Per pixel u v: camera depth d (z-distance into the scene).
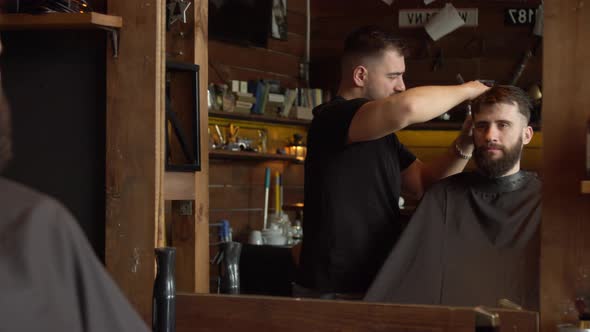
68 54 1.71
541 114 1.42
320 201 1.77
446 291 1.62
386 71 1.85
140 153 1.67
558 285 1.42
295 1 4.50
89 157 1.71
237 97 3.94
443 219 1.66
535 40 4.11
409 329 1.56
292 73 4.47
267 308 1.64
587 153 1.38
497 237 1.57
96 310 0.63
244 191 3.97
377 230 1.74
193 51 1.88
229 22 3.96
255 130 4.12
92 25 1.65
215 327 1.68
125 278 1.68
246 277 1.85
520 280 1.54
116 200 1.68
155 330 1.54
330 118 1.77
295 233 3.83
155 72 1.66
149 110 1.67
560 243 1.42
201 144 1.92
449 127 3.67
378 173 1.75
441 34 4.22
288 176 4.28
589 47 1.39
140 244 1.67
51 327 0.59
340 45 4.45
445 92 1.67
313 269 1.77
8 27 1.68
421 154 3.74
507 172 1.60
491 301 1.56
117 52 1.68
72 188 1.72
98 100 1.70
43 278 0.59
